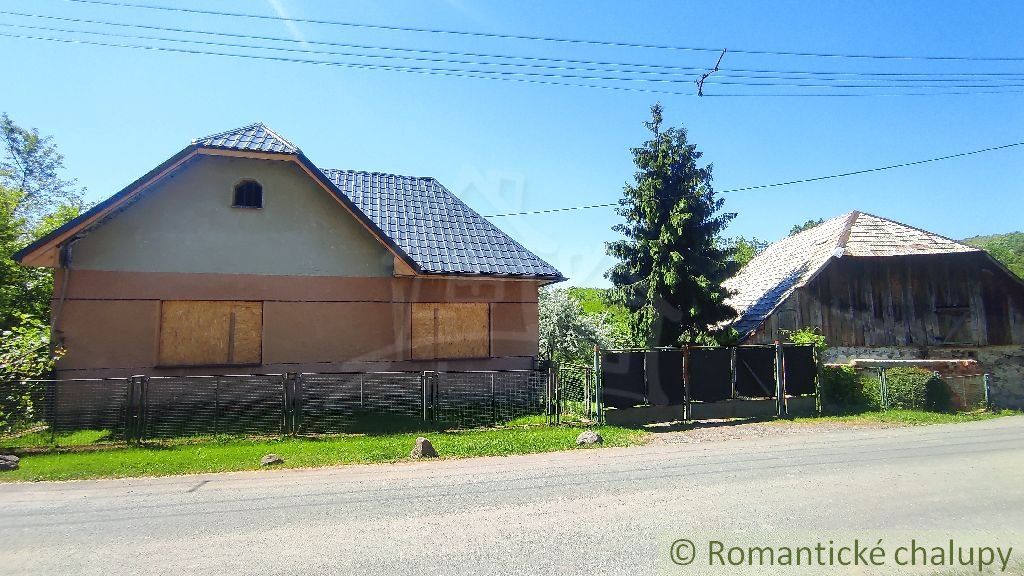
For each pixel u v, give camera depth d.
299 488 6.77
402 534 5.04
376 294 13.76
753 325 17.72
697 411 12.27
